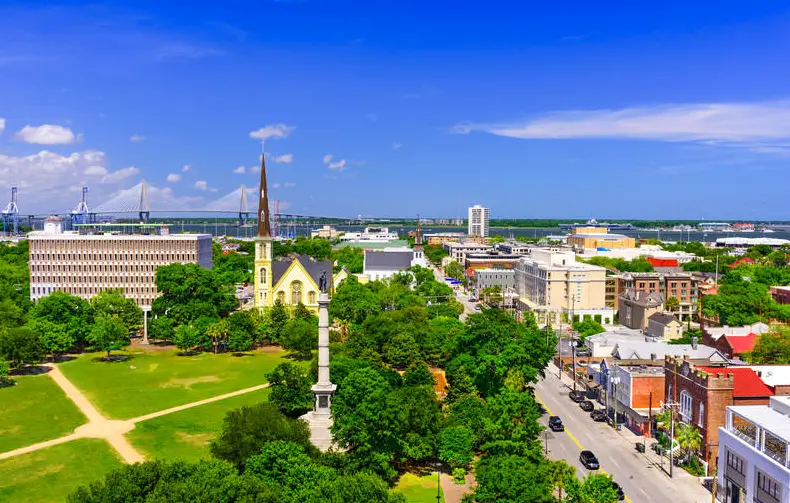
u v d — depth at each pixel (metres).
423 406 104.75
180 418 126.81
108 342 180.62
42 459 104.81
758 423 83.44
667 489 94.94
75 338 186.00
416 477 99.38
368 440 94.62
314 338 180.12
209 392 146.25
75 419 126.00
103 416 128.00
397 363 155.00
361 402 96.94
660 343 149.25
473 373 130.50
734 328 175.00
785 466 76.88
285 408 119.75
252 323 194.12
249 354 188.00
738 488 87.38
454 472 95.12
